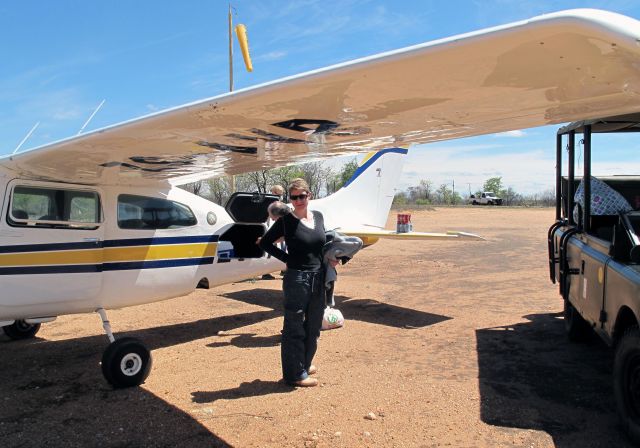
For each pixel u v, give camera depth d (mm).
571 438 3617
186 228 6129
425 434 3730
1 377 5215
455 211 38531
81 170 5086
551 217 32188
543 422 3879
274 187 8977
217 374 5176
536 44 2225
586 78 2662
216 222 6441
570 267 5508
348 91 2986
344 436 3725
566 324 6094
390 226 23547
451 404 4246
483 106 3336
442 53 2371
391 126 3965
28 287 4891
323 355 5680
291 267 4719
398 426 3871
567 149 5816
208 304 8562
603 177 5863
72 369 5445
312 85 2879
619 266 3943
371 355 5660
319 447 3572
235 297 9141
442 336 6352
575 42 2164
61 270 5082
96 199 5461
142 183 5902
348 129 4055
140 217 5750
